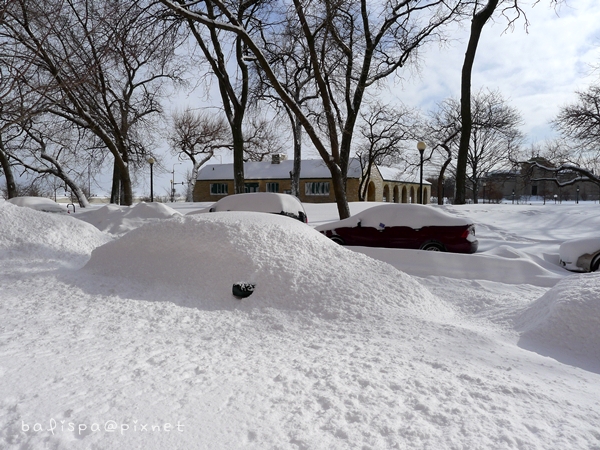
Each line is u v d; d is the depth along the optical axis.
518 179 60.16
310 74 24.00
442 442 2.46
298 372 3.38
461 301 6.46
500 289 7.49
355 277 5.45
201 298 5.21
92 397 2.84
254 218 6.28
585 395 3.15
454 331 4.42
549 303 4.91
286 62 21.31
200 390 3.01
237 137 21.22
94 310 4.70
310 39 14.09
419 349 3.94
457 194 23.25
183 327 4.46
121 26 12.39
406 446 2.41
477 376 3.34
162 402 2.81
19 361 3.36
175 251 5.79
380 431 2.56
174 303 5.04
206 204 33.81
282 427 2.57
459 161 23.17
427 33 18.11
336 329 4.52
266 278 5.29
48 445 2.32
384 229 11.29
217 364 3.52
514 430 2.59
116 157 22.75
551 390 3.18
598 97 28.77
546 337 4.45
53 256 7.21
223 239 5.74
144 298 5.16
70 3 10.89
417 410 2.81
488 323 5.29
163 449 2.32
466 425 2.62
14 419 2.55
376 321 4.65
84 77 9.86
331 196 47.44
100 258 6.18
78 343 3.82
